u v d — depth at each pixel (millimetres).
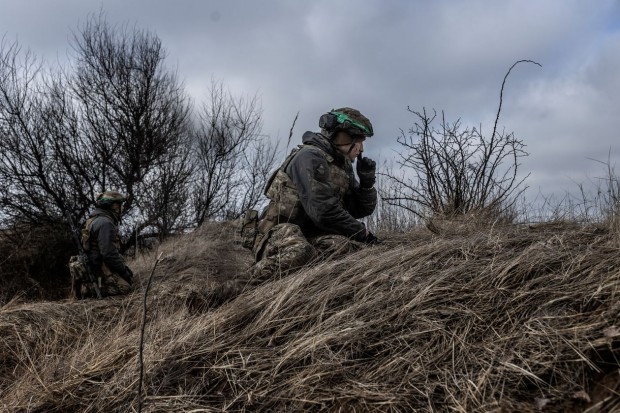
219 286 3818
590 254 3061
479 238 3664
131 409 2879
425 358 2695
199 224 12969
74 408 3080
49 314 4793
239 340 3201
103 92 12719
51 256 10930
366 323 2980
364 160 4672
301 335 3115
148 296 5012
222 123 13711
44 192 11781
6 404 3227
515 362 2498
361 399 2561
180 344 3236
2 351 4223
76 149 12508
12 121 11898
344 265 3701
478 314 2838
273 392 2777
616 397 2201
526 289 2893
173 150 13102
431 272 3303
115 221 6699
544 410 2254
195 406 2789
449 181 5418
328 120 4285
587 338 2461
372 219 5984
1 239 11359
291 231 4078
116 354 3412
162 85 13289
